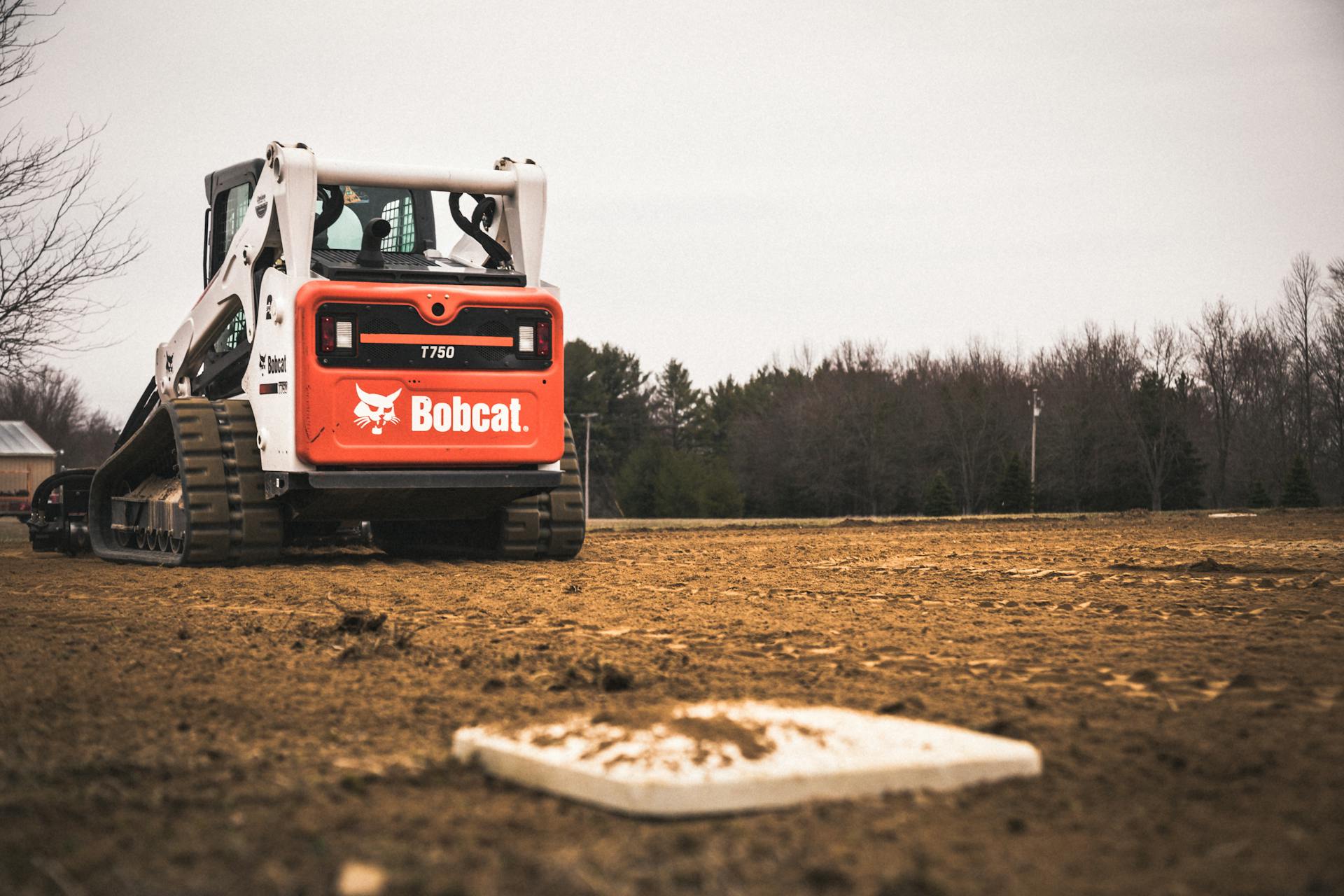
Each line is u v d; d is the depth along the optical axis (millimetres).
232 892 2334
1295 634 5793
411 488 9938
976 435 72250
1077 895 2330
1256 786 3070
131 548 12586
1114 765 3305
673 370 107125
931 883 2350
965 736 3389
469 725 3918
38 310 16453
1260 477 60844
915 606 7258
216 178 12562
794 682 4633
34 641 5891
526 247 10617
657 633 6141
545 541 11195
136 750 3578
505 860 2512
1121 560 10734
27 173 16344
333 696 4414
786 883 2385
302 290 9594
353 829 2773
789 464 77312
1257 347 62812
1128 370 68438
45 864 2525
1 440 60906
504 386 10133
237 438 10656
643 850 2596
